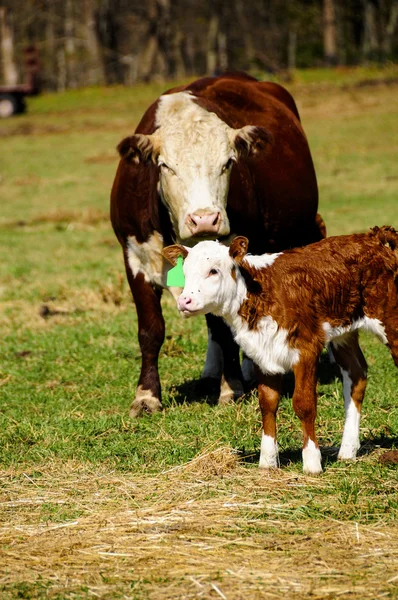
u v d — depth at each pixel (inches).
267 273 342.0
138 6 3661.4
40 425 436.5
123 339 595.2
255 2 3671.3
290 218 530.9
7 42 3208.7
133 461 375.6
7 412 463.8
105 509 325.7
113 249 998.4
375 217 1044.5
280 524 303.7
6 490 351.3
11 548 296.7
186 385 500.1
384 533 292.4
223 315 340.2
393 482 334.0
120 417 442.3
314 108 2101.4
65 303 726.5
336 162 1535.4
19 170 1695.4
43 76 4005.9
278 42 3700.8
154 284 470.9
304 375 343.6
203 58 3917.3
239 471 354.3
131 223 466.9
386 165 1477.6
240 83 543.2
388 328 363.3
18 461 386.9
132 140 436.5
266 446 350.3
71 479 360.2
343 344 369.7
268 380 348.5
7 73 3225.9
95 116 2335.1
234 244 332.5
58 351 579.2
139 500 333.1
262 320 338.3
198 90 514.0
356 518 305.4
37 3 3634.4
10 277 861.2
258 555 281.3
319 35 3518.7
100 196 1391.5
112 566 280.4
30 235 1117.7
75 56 3644.2
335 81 2409.0
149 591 261.9
